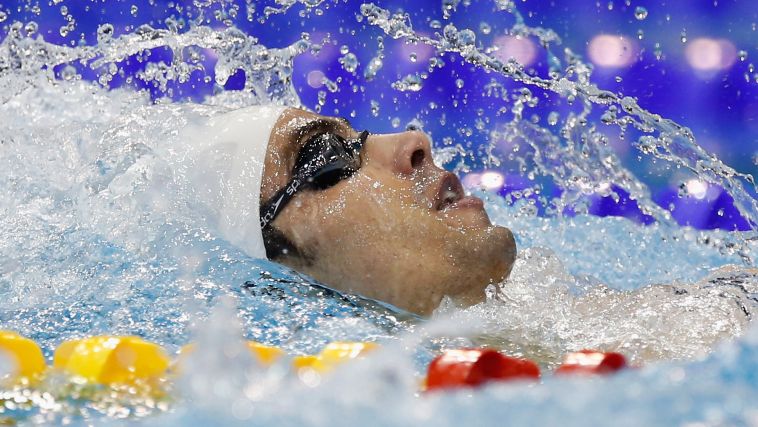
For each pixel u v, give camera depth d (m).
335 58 12.71
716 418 1.89
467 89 12.43
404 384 2.86
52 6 12.16
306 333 4.20
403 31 7.52
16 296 4.53
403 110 12.33
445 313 4.79
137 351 3.32
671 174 11.14
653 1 13.69
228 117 5.38
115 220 5.03
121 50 7.41
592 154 8.10
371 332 4.30
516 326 4.57
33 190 5.23
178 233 4.98
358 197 4.94
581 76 7.66
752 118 12.57
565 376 2.86
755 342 2.50
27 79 6.87
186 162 5.18
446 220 4.92
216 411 2.27
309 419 2.12
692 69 13.07
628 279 6.80
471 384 2.79
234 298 4.53
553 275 5.29
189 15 11.63
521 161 10.71
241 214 5.02
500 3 8.98
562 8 13.66
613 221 7.89
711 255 7.31
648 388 2.15
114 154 5.34
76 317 4.29
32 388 3.13
